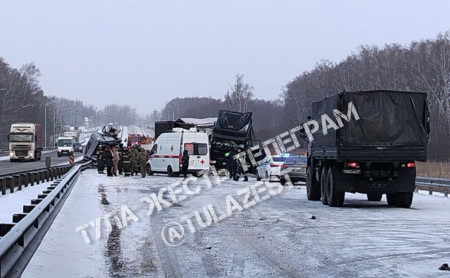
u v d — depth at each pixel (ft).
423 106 69.62
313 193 79.71
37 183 98.58
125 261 35.24
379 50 287.89
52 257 35.24
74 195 79.51
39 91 487.61
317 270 32.76
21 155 220.23
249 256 37.04
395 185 69.41
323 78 312.71
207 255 37.40
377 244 41.75
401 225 52.47
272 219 56.70
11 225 33.35
